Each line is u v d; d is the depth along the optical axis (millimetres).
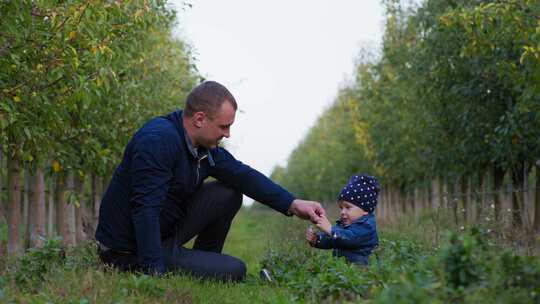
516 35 9250
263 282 6387
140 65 11484
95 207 13250
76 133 9641
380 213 26406
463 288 3832
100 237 6332
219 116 6051
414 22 13938
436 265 4219
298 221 14406
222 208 6590
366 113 20844
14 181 9164
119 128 11172
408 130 16875
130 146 6195
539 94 9250
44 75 7020
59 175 10938
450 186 16344
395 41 17109
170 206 6273
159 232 5922
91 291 4941
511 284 3945
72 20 6805
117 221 6246
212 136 6133
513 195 13109
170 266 6238
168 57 13391
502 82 11562
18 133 7270
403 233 10039
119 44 8914
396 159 19203
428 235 9266
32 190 10148
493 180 13945
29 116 7398
